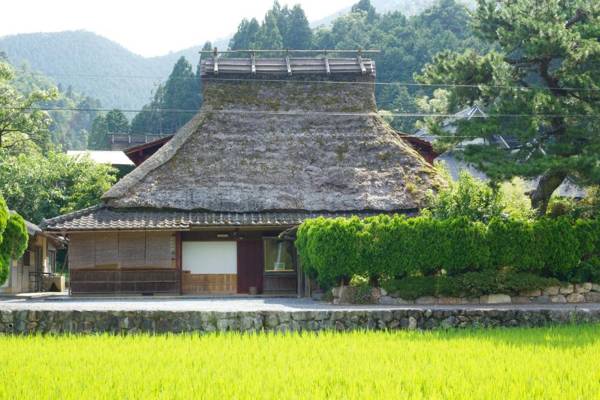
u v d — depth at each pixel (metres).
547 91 23.22
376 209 27.78
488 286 21.59
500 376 10.77
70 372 11.35
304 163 29.14
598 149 22.80
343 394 9.83
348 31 94.38
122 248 27.34
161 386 10.43
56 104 153.88
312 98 31.34
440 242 21.75
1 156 44.34
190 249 28.16
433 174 29.06
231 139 29.69
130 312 17.19
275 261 28.55
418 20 92.69
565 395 9.60
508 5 24.39
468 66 24.66
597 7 24.19
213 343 14.48
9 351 13.53
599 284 22.34
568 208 24.69
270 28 89.00
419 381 10.58
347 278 22.33
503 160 23.17
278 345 14.13
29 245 33.59
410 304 21.42
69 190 42.22
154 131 87.31
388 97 76.00
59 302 24.12
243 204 27.80
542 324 18.22
